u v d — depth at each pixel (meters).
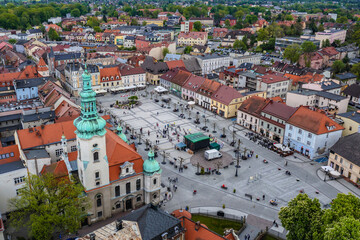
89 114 77.56
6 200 88.00
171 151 129.38
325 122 124.44
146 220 64.94
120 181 87.62
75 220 77.06
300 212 72.50
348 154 109.94
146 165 90.12
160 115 166.88
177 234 66.12
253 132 149.12
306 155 127.25
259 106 149.25
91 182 82.38
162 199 98.12
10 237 81.62
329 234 61.12
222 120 162.75
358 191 104.44
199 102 183.38
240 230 84.69
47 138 105.25
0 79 182.75
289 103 174.12
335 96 167.38
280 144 131.62
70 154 91.94
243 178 110.94
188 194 101.38
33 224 71.12
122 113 168.38
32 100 156.88
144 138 139.75
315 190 104.69
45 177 83.00
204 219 90.12
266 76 196.38
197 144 127.69
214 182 108.25
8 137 120.56
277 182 108.88
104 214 87.56
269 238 83.31
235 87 194.12
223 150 131.12
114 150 87.12
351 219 61.47
